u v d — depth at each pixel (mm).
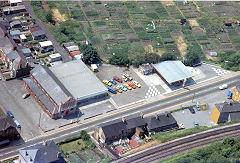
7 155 195000
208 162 188125
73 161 193000
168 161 193500
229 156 196875
